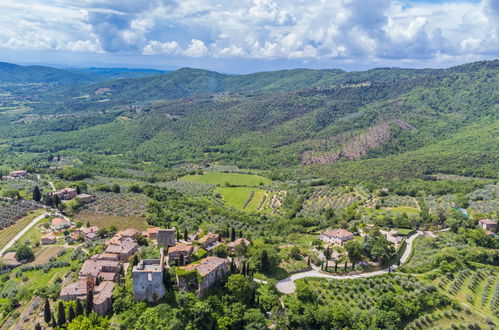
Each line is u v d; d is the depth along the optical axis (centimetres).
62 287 11119
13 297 11275
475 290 13425
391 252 14888
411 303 11994
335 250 15488
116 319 9600
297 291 11931
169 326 9256
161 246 13400
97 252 13662
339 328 10919
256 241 15200
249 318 10388
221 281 11375
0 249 15412
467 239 16662
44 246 15500
